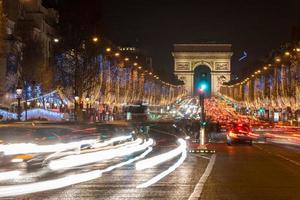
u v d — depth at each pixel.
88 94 101.44
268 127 109.44
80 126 43.72
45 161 27.84
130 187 23.14
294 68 122.56
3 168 25.48
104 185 23.67
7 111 89.38
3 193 20.81
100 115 115.69
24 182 23.56
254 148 52.44
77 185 23.53
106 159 36.31
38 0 123.56
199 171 29.77
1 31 84.94
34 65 100.25
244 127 58.50
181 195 21.00
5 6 104.38
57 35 112.62
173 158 38.81
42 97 100.56
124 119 126.38
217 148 52.22
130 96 151.62
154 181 25.19
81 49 101.88
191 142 60.72
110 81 122.81
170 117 155.38
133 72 160.00
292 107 128.50
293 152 46.38
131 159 36.53
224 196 20.83
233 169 31.06
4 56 90.88
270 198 20.41
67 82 102.00
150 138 65.12
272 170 30.64
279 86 145.62
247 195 21.12
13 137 27.77
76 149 30.97
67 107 104.31
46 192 21.28
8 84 95.56
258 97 184.00
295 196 20.91
